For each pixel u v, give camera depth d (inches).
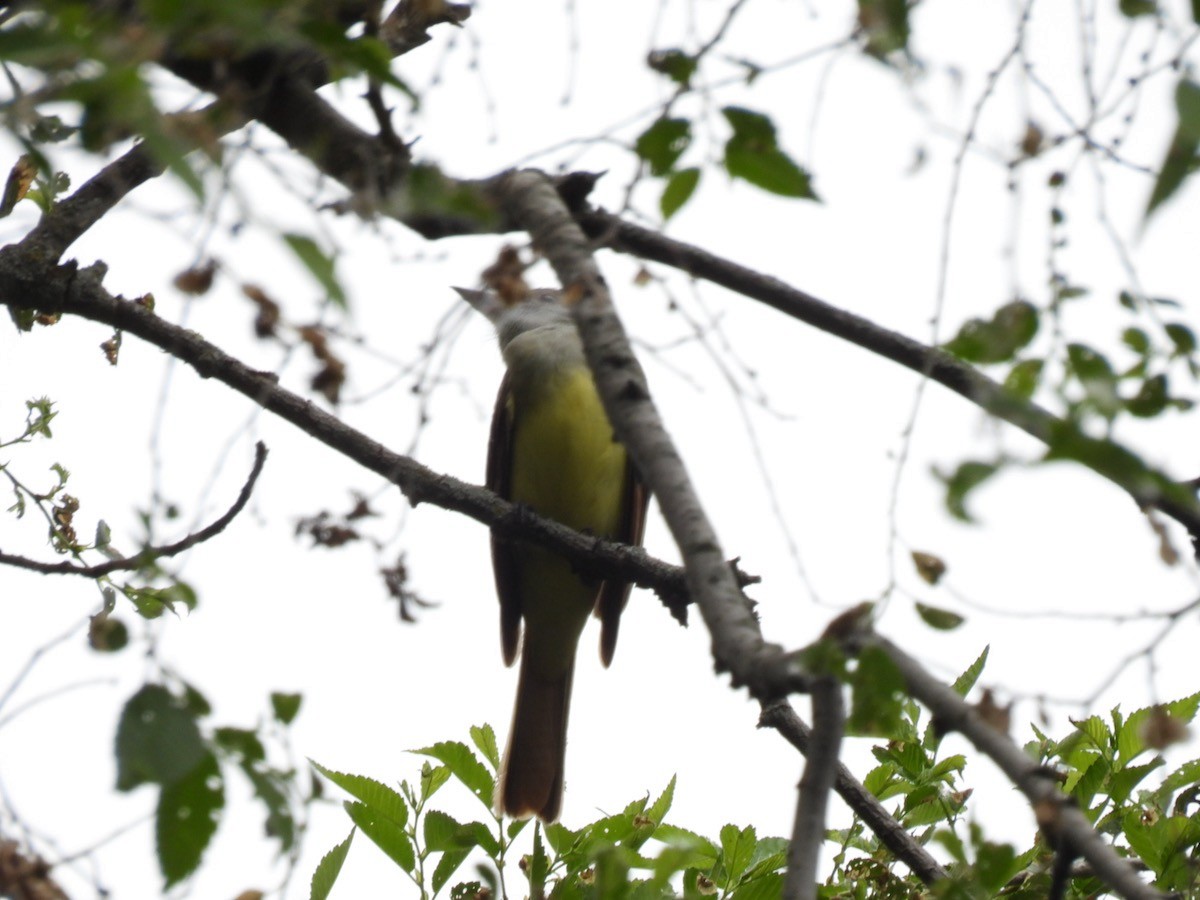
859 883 292.7
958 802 303.0
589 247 194.5
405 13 286.8
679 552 161.2
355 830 268.1
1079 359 175.2
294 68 207.5
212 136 135.6
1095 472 138.6
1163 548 160.2
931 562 161.2
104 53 127.9
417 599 183.9
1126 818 279.0
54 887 140.4
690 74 182.2
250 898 144.9
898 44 186.2
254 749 145.6
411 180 160.7
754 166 179.8
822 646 147.6
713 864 295.9
